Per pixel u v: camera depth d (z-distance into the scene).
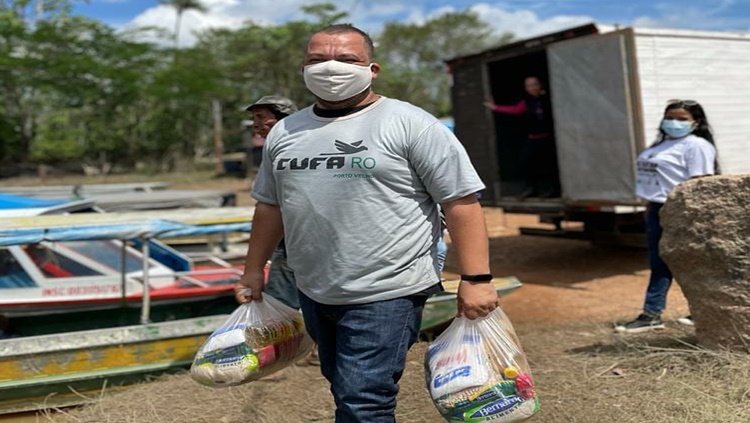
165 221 5.74
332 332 2.97
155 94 36.66
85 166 39.19
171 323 5.23
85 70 34.34
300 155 2.78
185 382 4.98
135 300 6.35
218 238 9.87
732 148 9.04
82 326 6.28
